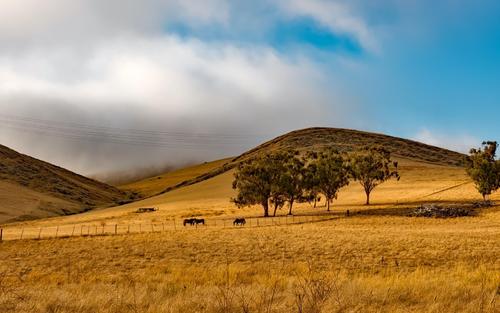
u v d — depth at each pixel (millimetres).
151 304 11641
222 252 38500
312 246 39969
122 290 14023
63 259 37125
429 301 11539
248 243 42906
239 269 22969
